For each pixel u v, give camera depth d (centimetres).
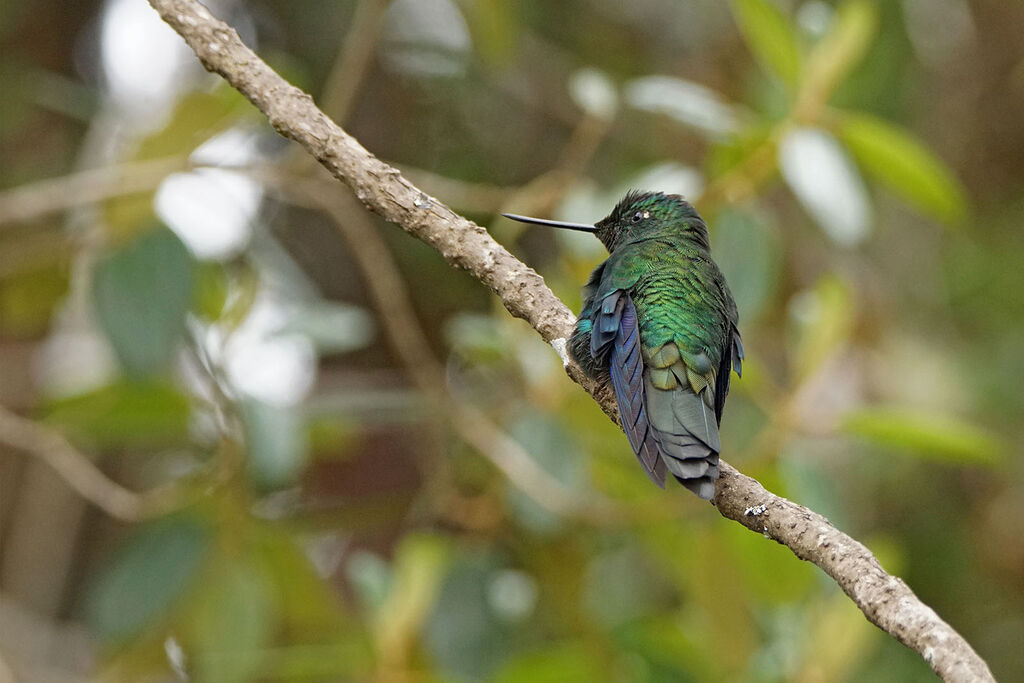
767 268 959
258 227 1110
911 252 1526
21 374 1261
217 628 998
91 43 1421
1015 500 1408
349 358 1430
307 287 1120
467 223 650
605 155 1433
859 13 964
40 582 1305
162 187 974
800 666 975
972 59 1562
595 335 682
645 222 802
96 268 948
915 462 1405
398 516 1083
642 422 633
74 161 1359
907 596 490
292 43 1404
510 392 1082
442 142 1415
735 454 1136
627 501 1074
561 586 1082
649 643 1017
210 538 1005
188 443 1058
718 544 1009
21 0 1370
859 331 1402
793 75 966
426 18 1409
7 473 1317
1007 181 1578
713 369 674
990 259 1532
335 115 1002
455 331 1046
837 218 920
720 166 998
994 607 1412
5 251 1074
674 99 1005
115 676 1040
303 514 1065
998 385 1441
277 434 951
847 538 521
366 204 633
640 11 1480
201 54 628
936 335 1491
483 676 995
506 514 1066
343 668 963
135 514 1012
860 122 949
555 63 1434
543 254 1391
